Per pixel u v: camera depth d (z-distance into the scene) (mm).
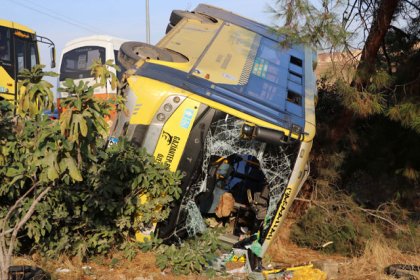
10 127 5152
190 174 6258
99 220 6027
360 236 8305
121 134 6352
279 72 7605
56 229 5879
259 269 6480
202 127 6238
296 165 6445
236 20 9305
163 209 6242
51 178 3984
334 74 8328
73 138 3863
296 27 7316
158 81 6293
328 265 6805
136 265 6020
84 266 5883
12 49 13656
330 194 9125
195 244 6277
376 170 10000
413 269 6871
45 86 4242
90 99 3990
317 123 10000
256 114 6293
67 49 15375
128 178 6094
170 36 7953
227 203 6855
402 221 9062
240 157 7102
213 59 7191
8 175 4973
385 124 9977
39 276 5031
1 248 4348
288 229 8766
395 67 9297
